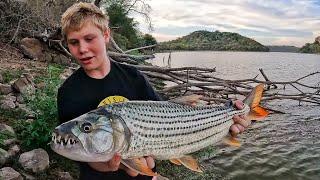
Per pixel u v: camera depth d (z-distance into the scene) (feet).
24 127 5.98
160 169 6.77
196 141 2.81
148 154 2.54
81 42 2.60
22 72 9.99
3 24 13.75
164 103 2.65
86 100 2.71
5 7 13.93
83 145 2.28
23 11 14.20
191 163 2.74
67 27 2.60
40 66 11.92
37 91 6.86
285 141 10.00
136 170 2.36
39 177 5.23
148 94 2.93
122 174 2.77
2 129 5.76
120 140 2.37
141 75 2.95
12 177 4.88
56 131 2.28
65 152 2.28
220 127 2.96
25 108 6.76
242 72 33.99
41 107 5.99
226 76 29.30
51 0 15.35
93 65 2.68
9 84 8.16
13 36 13.50
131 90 2.85
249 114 3.14
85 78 2.74
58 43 13.51
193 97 2.82
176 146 2.68
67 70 12.26
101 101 2.72
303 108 14.57
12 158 5.36
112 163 2.38
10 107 6.73
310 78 31.17
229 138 3.10
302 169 8.14
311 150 9.33
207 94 10.72
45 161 5.39
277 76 32.09
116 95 2.77
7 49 13.19
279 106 14.92
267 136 10.40
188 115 2.72
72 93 2.71
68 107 2.70
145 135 2.49
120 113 2.40
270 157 8.68
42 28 14.84
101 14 2.68
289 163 8.40
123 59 12.47
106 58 2.76
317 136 10.55
